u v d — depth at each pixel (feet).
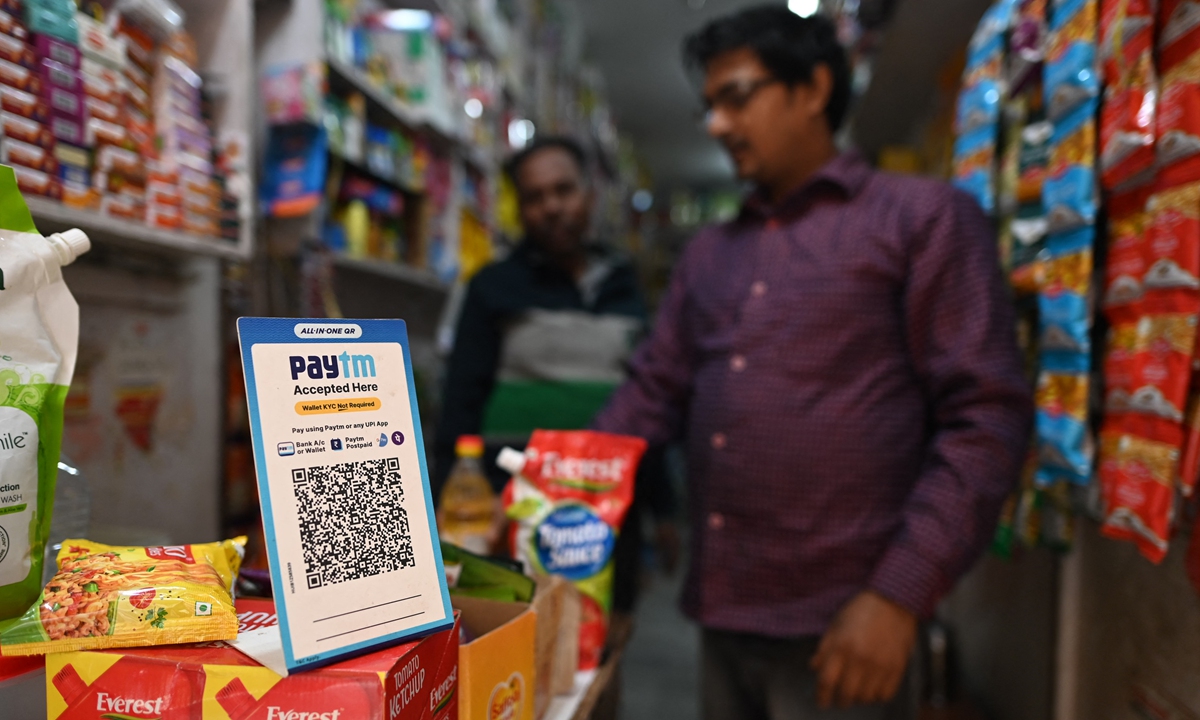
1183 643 2.81
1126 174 2.79
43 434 1.82
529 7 11.62
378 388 1.78
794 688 3.79
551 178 6.41
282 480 1.55
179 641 1.62
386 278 7.93
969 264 3.47
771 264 3.98
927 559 3.09
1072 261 3.13
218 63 3.86
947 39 6.19
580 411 6.30
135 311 4.06
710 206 27.43
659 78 17.99
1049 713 4.10
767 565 3.79
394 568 1.69
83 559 1.79
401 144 6.82
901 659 3.11
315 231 5.10
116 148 2.88
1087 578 3.74
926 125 7.89
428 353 9.17
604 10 14.52
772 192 4.35
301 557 1.53
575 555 3.13
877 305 3.67
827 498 3.66
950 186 3.68
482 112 9.06
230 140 3.84
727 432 3.92
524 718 2.30
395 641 1.64
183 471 4.42
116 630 1.61
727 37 4.02
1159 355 2.63
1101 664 3.56
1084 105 3.06
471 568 2.61
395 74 6.71
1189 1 2.45
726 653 4.18
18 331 1.76
